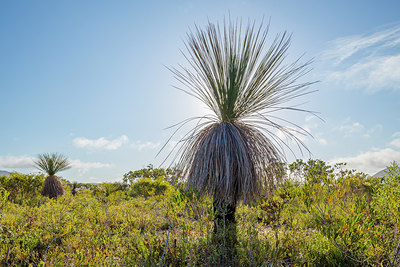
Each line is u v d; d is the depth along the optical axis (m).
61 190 11.37
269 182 3.77
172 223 3.73
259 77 3.70
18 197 9.43
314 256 2.94
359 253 2.81
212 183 3.56
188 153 3.84
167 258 3.01
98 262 2.94
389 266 2.66
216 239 3.16
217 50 3.68
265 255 2.79
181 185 3.79
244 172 3.39
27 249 3.40
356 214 3.08
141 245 3.04
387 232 2.99
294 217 4.00
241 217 3.83
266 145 3.75
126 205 7.59
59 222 4.47
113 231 4.46
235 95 3.74
